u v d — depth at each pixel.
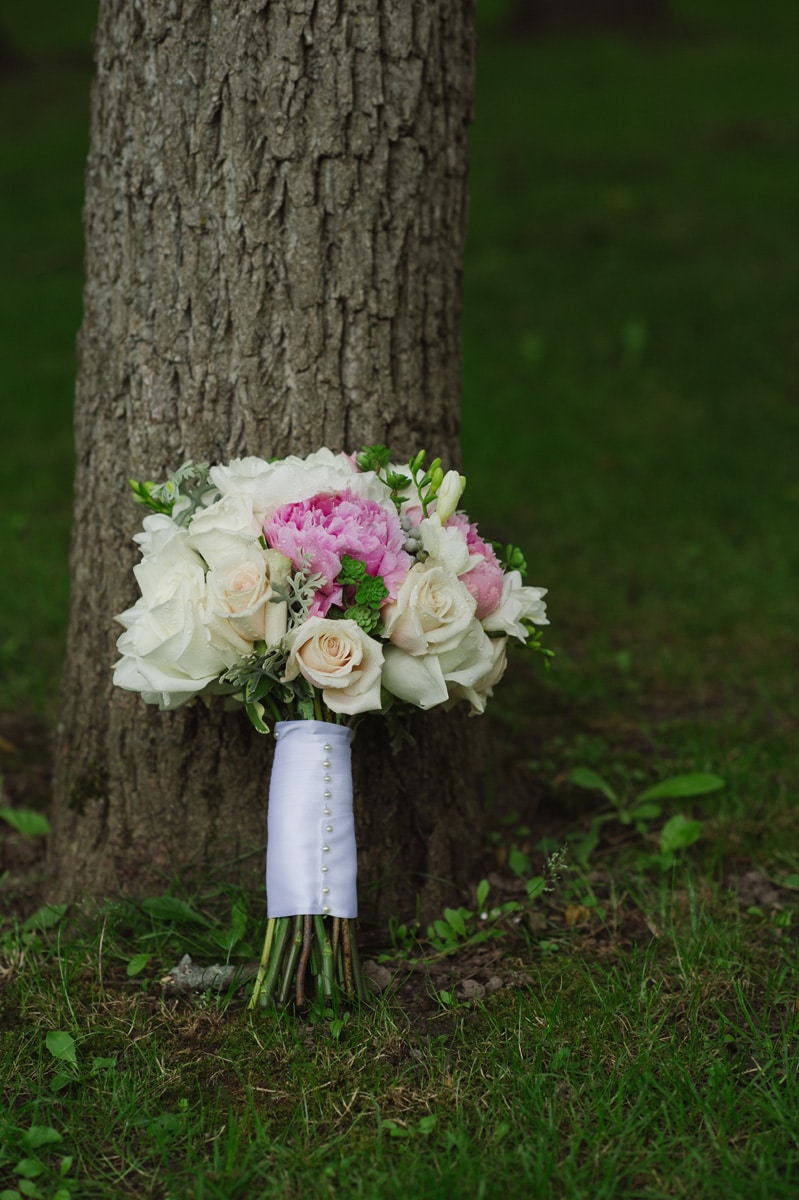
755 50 15.25
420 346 2.55
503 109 13.20
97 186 2.53
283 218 2.40
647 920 2.53
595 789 3.14
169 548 2.06
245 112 2.36
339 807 2.13
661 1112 1.92
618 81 14.06
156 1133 1.87
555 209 10.13
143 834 2.55
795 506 5.11
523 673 3.83
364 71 2.38
